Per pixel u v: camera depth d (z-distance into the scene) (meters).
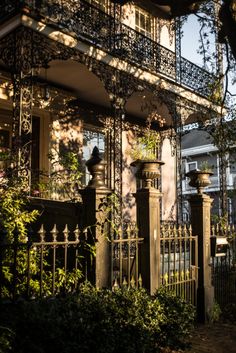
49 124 10.41
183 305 5.34
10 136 9.95
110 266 4.84
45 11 8.00
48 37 7.88
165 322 5.02
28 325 3.71
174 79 11.02
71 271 4.77
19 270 4.32
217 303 7.14
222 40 7.30
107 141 12.02
